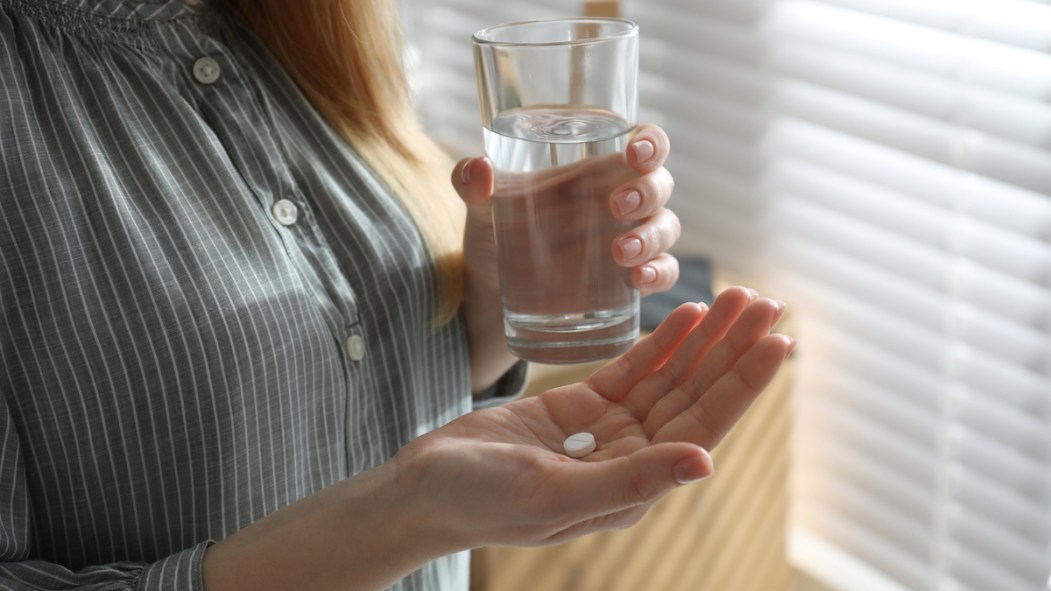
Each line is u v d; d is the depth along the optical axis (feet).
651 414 2.46
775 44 3.93
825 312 4.09
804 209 4.04
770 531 4.33
